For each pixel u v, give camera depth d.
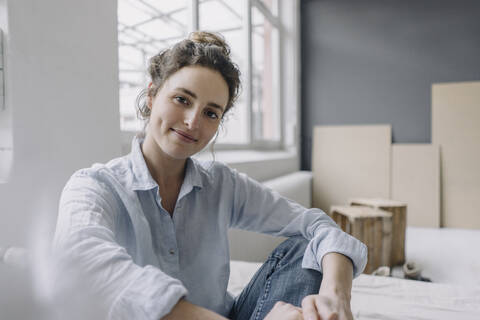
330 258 0.74
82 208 0.60
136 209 0.71
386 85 4.11
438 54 3.89
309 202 3.96
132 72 1.86
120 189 0.70
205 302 0.80
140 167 0.74
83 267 0.52
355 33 4.23
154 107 0.73
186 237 0.79
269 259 0.88
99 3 1.25
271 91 4.31
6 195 0.96
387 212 2.46
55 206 1.09
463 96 3.71
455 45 3.82
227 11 2.96
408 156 3.89
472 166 3.64
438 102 3.80
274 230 0.94
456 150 3.71
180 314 0.50
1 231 0.94
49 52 1.07
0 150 0.98
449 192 3.72
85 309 0.51
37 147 1.04
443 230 3.59
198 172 0.83
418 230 3.60
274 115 4.32
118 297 0.49
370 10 4.16
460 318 1.09
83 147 1.20
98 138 1.26
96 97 1.25
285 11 4.33
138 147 0.76
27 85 1.01
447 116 3.75
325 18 4.35
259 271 0.89
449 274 2.35
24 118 1.00
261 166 2.89
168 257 0.75
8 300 0.71
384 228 2.37
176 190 0.82
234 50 3.22
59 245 0.55
